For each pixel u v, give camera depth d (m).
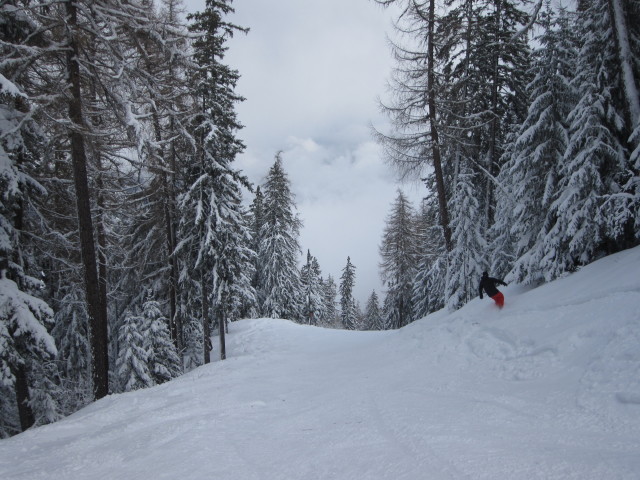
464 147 16.45
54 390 15.20
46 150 11.38
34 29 10.15
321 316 50.16
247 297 28.11
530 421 4.80
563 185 10.60
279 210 35.03
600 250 10.27
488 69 18.02
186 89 12.86
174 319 20.62
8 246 10.20
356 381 8.50
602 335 6.27
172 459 4.84
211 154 18.59
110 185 15.88
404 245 36.47
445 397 6.31
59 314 18.92
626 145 9.52
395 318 40.34
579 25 11.35
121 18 10.39
